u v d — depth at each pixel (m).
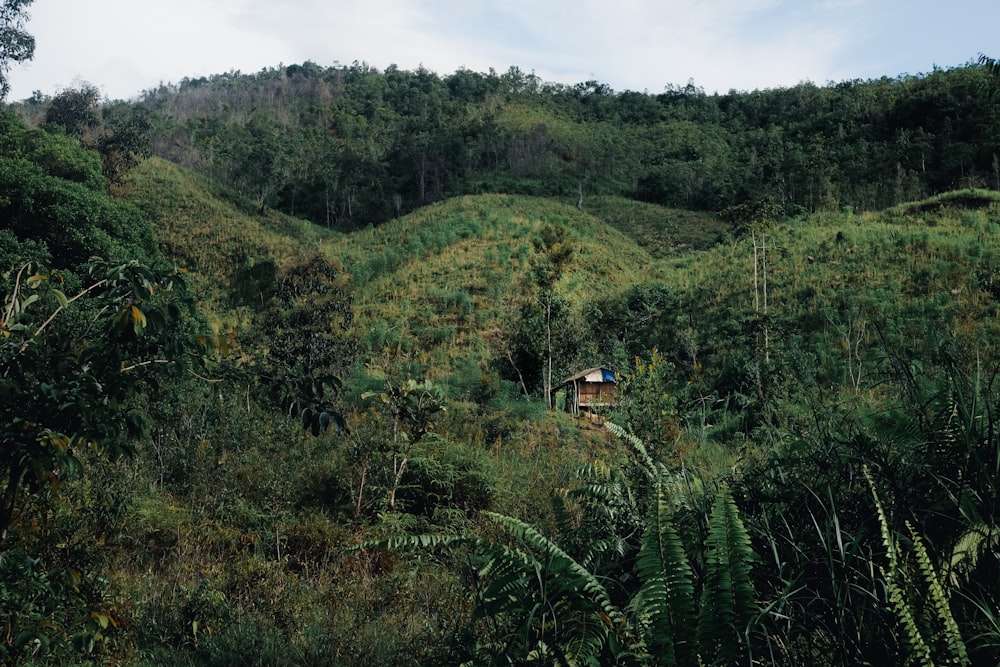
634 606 2.07
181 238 75.06
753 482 2.57
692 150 146.00
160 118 145.00
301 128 164.50
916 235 44.59
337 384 3.22
